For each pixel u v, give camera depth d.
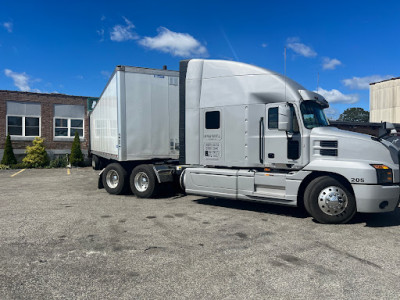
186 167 8.27
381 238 5.24
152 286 3.51
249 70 7.12
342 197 6.02
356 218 6.59
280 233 5.52
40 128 20.77
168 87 9.41
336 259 4.31
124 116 8.80
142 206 7.89
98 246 4.83
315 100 6.61
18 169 18.48
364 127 19.83
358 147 5.92
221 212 7.20
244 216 6.80
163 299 3.23
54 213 7.08
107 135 10.57
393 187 5.77
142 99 9.03
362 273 3.86
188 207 7.77
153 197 9.10
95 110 13.73
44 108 20.86
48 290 3.41
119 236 5.35
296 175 6.38
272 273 3.86
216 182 7.48
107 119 10.52
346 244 4.93
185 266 4.07
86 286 3.51
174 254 4.50
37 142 19.44
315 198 6.12
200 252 4.58
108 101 10.30
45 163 19.75
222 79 7.47
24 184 12.08
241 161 7.18
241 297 3.27
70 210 7.40
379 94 31.94
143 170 8.91
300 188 6.49
